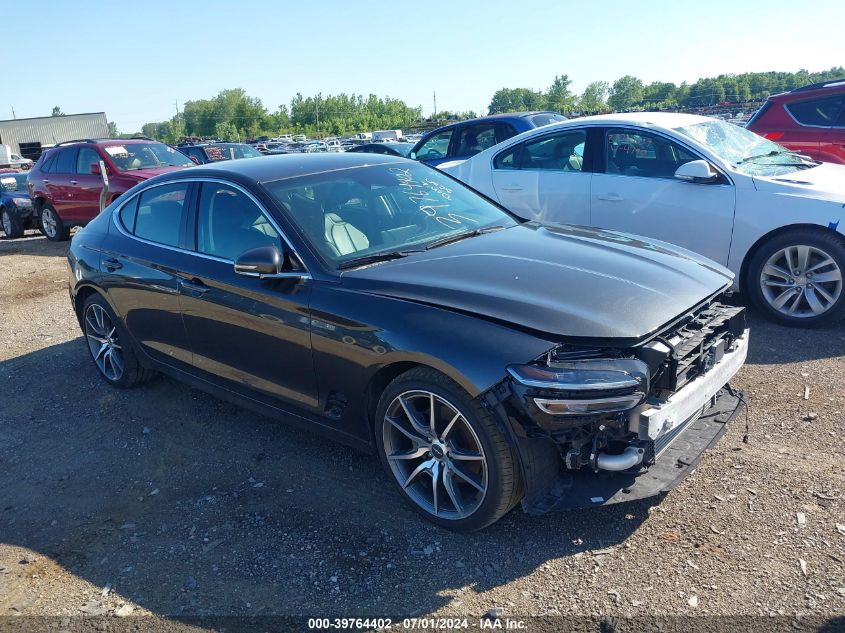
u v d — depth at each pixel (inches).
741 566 113.4
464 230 162.4
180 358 177.0
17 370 234.1
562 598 109.7
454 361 115.8
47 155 514.6
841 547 115.8
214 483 152.8
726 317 135.6
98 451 173.0
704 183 228.7
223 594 116.8
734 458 144.9
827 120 327.6
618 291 126.0
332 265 140.8
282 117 5295.3
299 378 144.6
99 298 199.9
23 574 126.8
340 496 143.0
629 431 114.3
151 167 468.1
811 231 210.8
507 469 116.2
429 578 116.6
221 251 160.7
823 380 178.4
